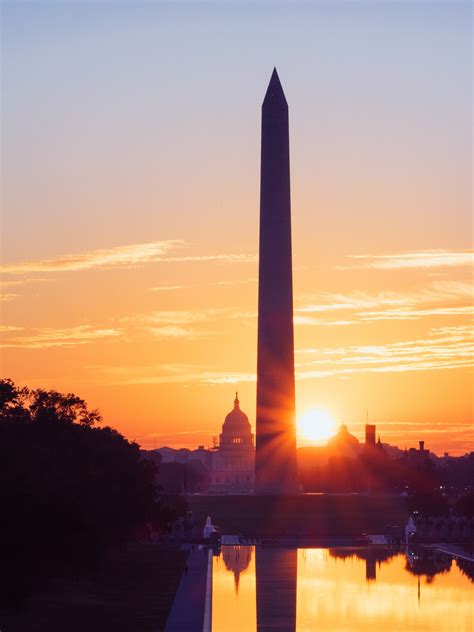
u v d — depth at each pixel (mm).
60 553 172125
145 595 189250
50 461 192875
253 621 170750
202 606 176625
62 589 191500
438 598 197125
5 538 154250
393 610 182250
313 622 169875
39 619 159875
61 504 169500
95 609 171500
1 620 158250
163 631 151875
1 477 160000
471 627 165000
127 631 151750
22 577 156875
